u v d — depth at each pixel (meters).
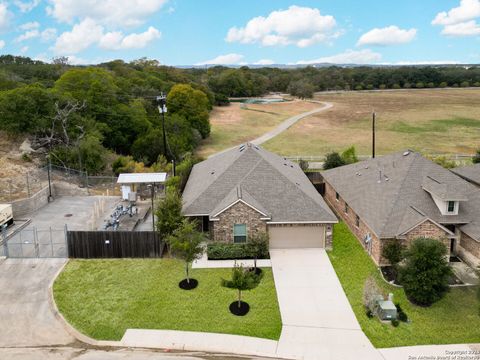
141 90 80.31
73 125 49.00
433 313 20.03
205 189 28.47
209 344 17.47
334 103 140.50
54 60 112.94
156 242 24.94
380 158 33.69
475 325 19.11
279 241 26.88
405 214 25.27
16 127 45.12
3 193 33.66
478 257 23.91
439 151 65.50
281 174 29.36
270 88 181.38
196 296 21.05
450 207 25.34
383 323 19.19
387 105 131.50
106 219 30.67
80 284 21.97
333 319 19.44
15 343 17.45
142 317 19.20
